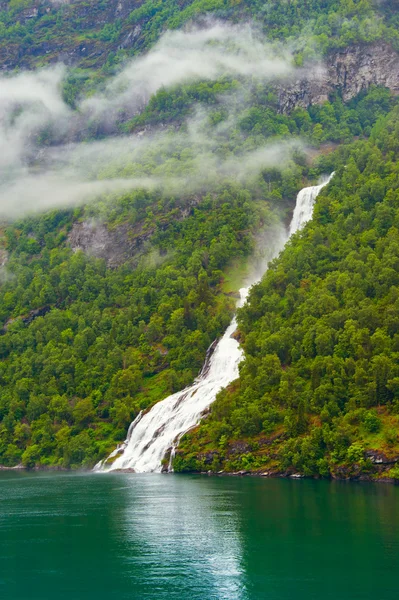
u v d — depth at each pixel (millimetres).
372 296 177500
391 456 133500
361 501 113250
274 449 147875
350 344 159500
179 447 161250
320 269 198125
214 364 193000
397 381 142750
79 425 190625
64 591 76125
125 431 183750
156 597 74062
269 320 184625
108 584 77750
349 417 141500
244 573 79812
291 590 74938
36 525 103875
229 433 155625
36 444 191375
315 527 97188
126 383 193750
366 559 83438
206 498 119500
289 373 158875
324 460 138125
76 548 91062
